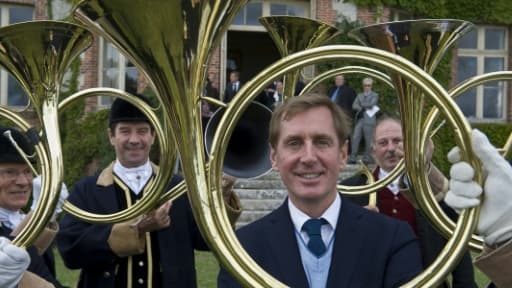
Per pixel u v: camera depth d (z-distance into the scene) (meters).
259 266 1.98
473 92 16.86
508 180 1.88
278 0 15.76
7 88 15.21
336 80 12.90
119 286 3.50
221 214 1.94
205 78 1.94
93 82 15.15
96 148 14.42
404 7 15.63
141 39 1.83
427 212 2.31
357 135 12.70
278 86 11.71
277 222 2.24
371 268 2.14
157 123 2.99
